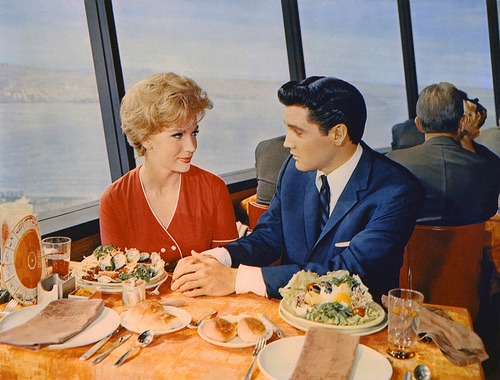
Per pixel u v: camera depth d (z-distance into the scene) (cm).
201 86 172
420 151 218
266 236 172
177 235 186
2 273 134
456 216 214
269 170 260
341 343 102
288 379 92
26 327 112
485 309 271
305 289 127
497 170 216
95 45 263
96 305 124
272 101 503
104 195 184
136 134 168
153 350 106
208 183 191
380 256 141
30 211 141
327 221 158
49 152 273
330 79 146
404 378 92
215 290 139
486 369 233
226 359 102
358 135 150
